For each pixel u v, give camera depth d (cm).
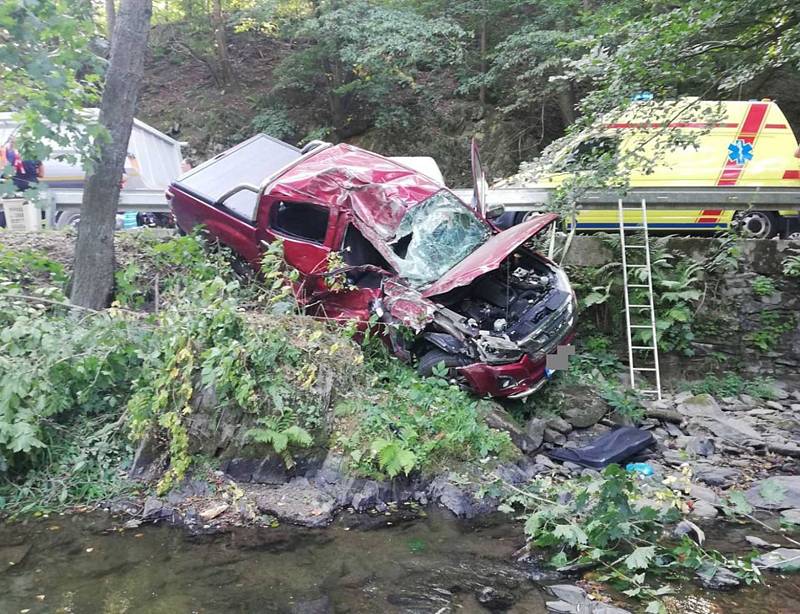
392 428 555
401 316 630
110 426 557
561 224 926
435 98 1805
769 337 829
